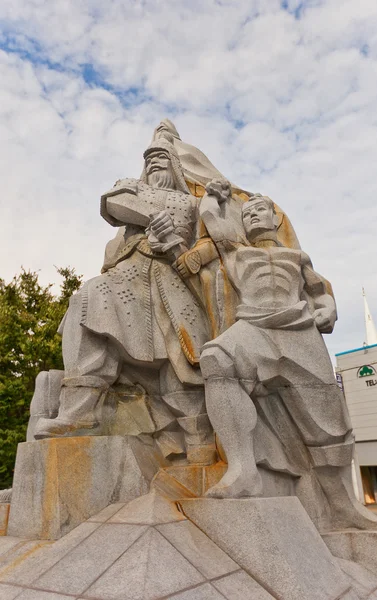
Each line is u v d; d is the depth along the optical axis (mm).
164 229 3812
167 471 3104
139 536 2221
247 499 2424
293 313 3176
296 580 2119
